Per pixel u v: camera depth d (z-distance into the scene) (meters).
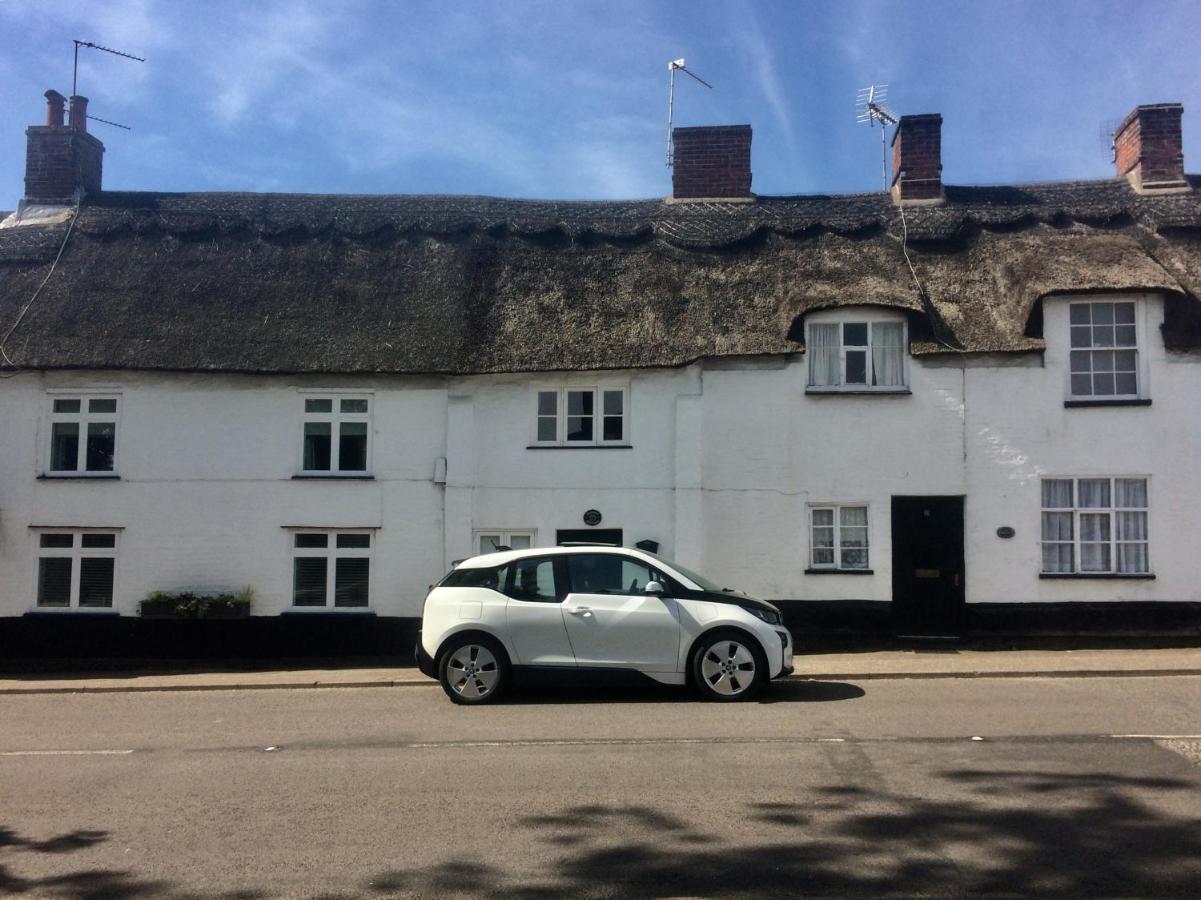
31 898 5.37
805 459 14.77
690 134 18.69
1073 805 6.62
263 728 9.99
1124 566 14.21
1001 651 13.89
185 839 6.32
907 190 17.61
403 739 9.14
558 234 17.34
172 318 15.69
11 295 16.19
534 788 7.28
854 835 6.09
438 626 10.93
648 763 7.91
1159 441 14.17
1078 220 16.39
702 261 16.55
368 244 17.22
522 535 15.21
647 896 5.26
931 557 14.56
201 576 15.12
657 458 15.05
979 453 14.50
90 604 15.18
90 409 15.48
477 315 15.80
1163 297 14.30
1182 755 7.91
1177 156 17.27
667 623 10.63
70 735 9.88
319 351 15.23
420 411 15.37
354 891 5.39
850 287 15.07
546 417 15.50
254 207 18.14
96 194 18.73
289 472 15.27
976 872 5.47
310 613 15.04
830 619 14.52
